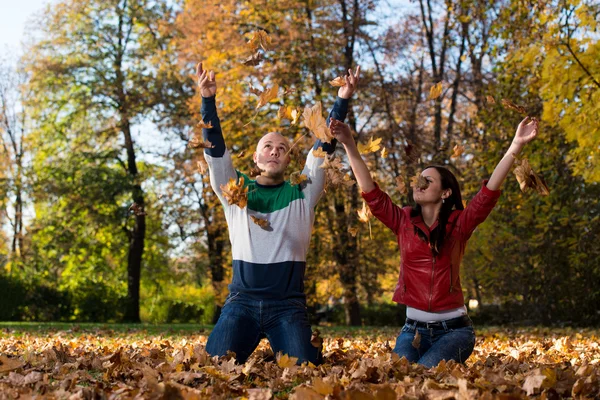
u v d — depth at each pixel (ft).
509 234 52.31
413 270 14.46
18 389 10.15
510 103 13.97
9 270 107.14
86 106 91.30
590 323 51.13
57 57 94.53
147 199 98.89
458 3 53.78
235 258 14.73
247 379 12.44
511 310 55.52
